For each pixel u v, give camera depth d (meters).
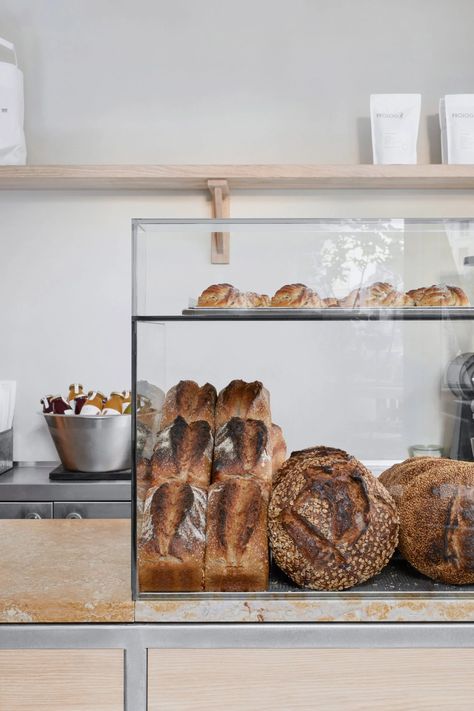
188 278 0.78
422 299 0.79
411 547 0.76
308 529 0.74
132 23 2.42
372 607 0.75
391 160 2.19
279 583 0.77
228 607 0.75
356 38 2.42
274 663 0.75
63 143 2.42
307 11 2.42
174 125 2.43
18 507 2.04
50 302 2.44
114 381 2.44
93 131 2.43
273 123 2.43
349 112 2.42
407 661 0.75
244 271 0.79
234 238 0.78
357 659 0.75
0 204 2.43
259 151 2.43
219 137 2.43
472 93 2.42
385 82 2.42
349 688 0.75
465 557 0.74
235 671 0.75
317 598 0.75
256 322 0.78
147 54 2.43
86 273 2.43
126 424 2.07
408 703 0.75
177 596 0.76
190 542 0.75
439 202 2.42
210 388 0.80
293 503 0.75
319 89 2.42
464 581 0.75
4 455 2.29
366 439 0.81
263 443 0.79
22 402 2.44
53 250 2.43
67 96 2.42
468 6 2.41
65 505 2.04
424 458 0.80
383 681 0.75
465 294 0.79
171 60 2.42
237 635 0.75
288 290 0.78
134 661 0.75
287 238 0.78
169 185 2.32
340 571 0.74
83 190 2.42
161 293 0.78
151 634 0.75
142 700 0.75
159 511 0.76
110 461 2.09
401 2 2.41
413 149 2.19
